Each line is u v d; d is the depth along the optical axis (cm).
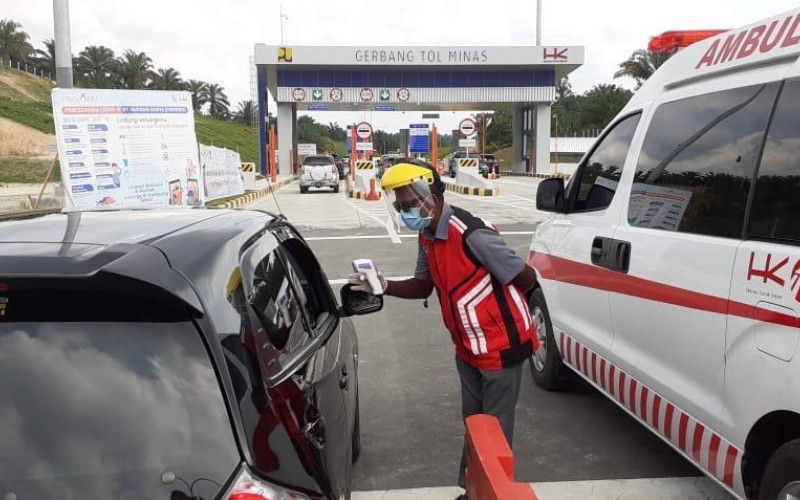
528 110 4744
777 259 258
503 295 305
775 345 257
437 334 693
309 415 217
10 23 9162
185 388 186
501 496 213
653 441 431
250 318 214
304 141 11494
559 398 504
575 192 463
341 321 363
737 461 282
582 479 382
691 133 338
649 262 349
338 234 1439
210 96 11756
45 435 180
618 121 425
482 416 268
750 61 303
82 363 188
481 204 2156
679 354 322
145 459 177
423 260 334
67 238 219
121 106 1273
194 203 1392
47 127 6025
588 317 427
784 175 268
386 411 491
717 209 305
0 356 189
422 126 3294
